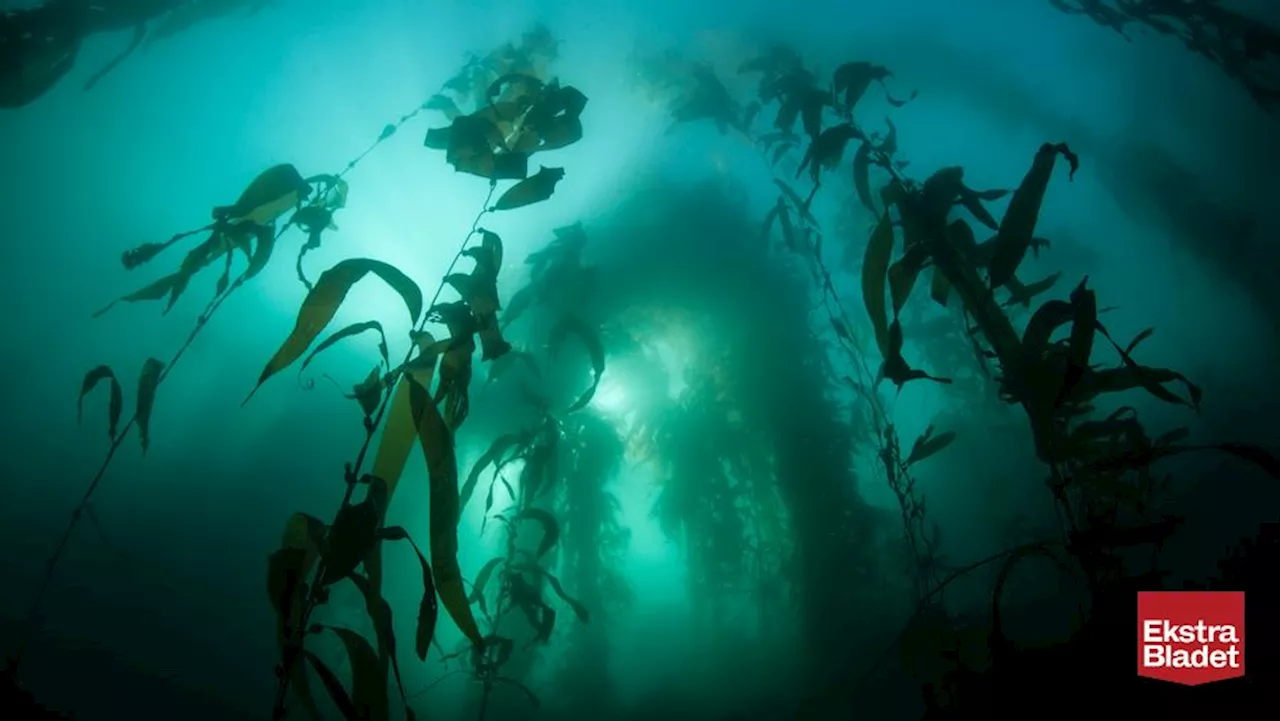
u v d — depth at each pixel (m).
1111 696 1.43
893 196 2.34
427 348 1.77
